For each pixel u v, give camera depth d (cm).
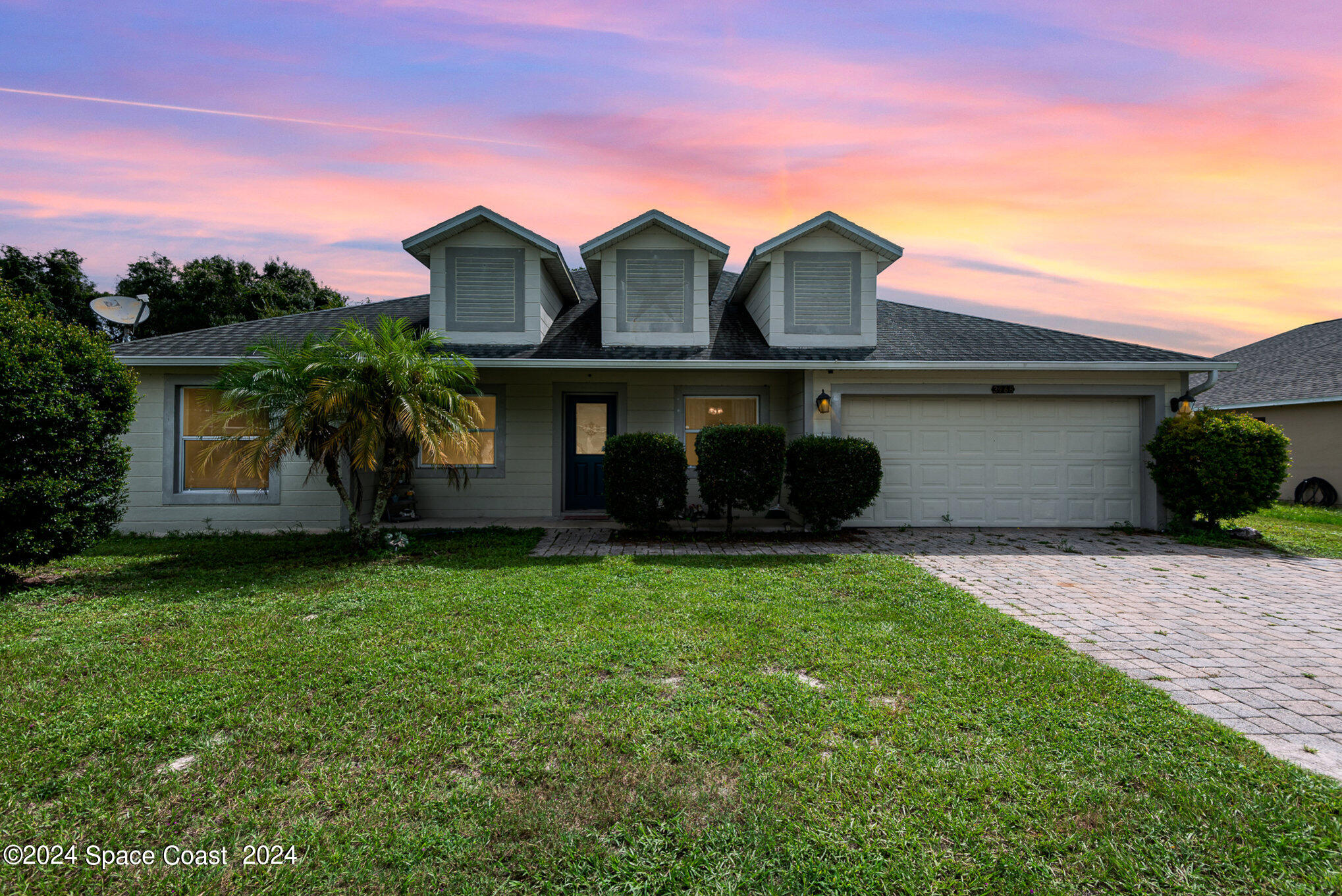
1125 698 347
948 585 635
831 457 909
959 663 399
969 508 1042
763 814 239
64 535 616
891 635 455
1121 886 203
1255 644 455
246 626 475
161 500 988
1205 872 210
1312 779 263
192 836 229
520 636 446
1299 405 1477
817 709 327
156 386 988
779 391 1138
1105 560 777
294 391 721
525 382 1117
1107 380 1034
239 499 1003
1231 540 906
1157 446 989
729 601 546
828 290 1092
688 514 938
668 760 279
